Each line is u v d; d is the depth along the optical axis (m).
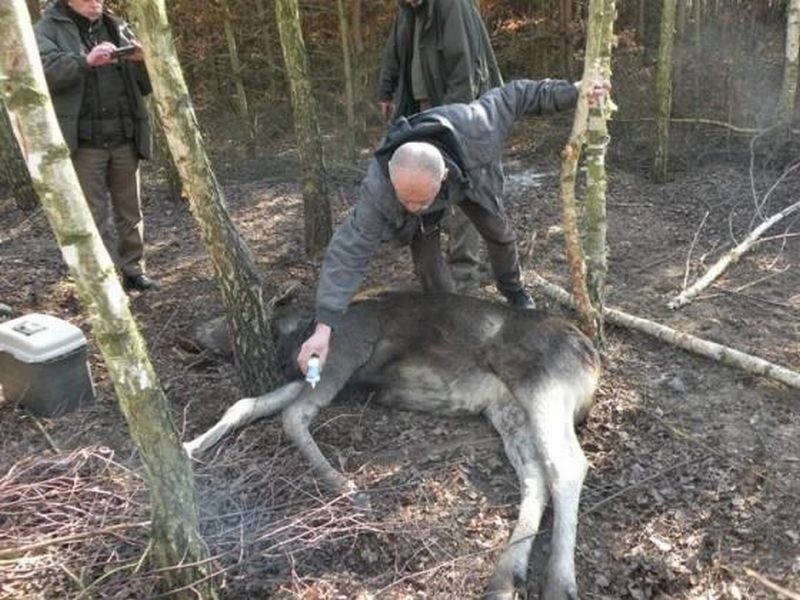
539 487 3.55
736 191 7.12
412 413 4.20
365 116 9.66
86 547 3.15
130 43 5.10
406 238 4.16
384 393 4.26
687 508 3.49
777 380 4.23
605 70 3.92
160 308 5.22
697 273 5.61
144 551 3.00
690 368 4.47
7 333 4.06
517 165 8.24
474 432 4.02
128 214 5.31
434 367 4.18
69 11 4.85
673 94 8.99
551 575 3.12
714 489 3.58
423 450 3.89
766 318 4.96
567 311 5.13
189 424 4.04
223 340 4.57
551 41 10.15
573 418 3.87
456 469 3.73
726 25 10.04
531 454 3.74
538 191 7.38
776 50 9.86
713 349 4.45
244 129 9.07
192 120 3.54
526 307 4.79
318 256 5.97
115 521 3.24
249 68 10.16
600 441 3.94
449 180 3.82
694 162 7.97
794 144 7.79
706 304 5.15
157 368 4.52
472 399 4.09
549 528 3.47
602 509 3.52
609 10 3.73
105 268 2.51
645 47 10.27
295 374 4.26
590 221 4.37
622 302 5.21
